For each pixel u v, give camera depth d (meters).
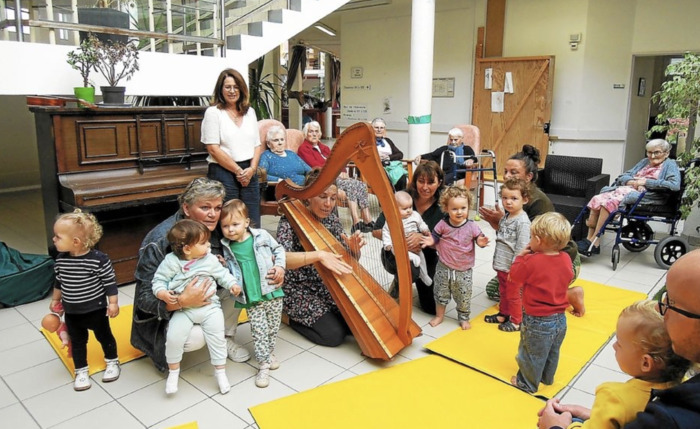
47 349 2.92
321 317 2.96
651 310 1.31
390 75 8.77
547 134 7.30
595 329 3.14
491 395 2.44
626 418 1.29
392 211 2.50
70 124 3.51
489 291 3.66
